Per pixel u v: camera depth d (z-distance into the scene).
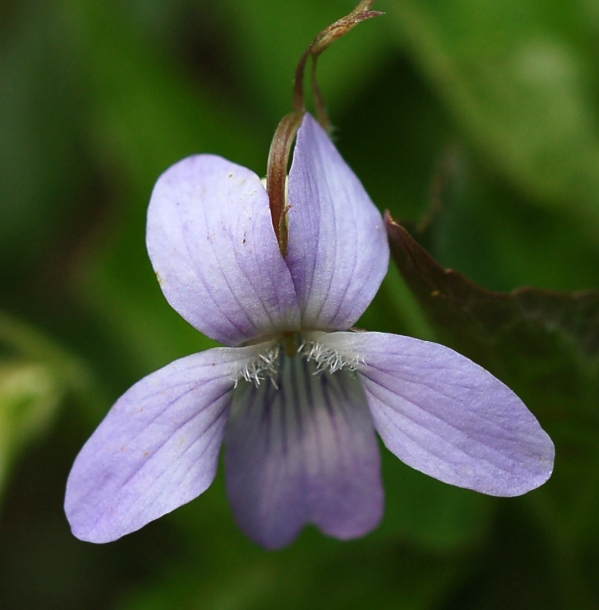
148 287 0.12
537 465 0.09
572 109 0.12
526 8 0.12
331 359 0.10
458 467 0.09
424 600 0.12
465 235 0.12
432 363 0.09
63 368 0.12
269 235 0.09
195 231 0.09
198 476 0.09
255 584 0.12
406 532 0.12
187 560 0.12
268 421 0.10
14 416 0.12
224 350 0.10
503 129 0.12
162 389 0.09
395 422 0.10
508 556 0.12
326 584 0.12
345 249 0.10
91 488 0.09
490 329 0.10
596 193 0.12
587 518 0.11
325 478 0.10
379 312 0.11
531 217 0.12
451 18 0.12
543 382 0.11
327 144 0.10
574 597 0.12
